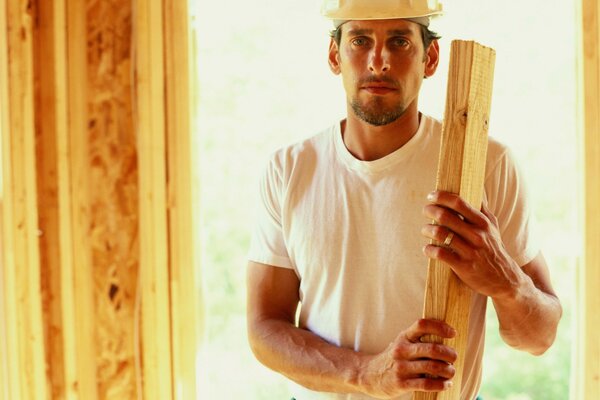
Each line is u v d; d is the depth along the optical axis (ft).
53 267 7.91
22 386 7.88
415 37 4.20
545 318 4.11
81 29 7.64
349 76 4.27
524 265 4.52
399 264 4.42
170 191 7.75
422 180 4.45
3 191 7.70
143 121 7.66
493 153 4.42
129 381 7.98
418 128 4.57
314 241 4.64
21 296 7.80
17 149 7.68
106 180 7.81
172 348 7.88
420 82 4.35
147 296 7.84
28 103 7.66
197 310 7.99
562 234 12.01
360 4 4.16
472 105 3.19
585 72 7.18
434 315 3.36
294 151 4.90
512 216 4.48
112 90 7.72
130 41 7.66
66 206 7.81
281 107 11.44
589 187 7.24
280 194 4.88
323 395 4.77
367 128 4.51
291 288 5.02
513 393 12.36
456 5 9.48
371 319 4.49
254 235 5.14
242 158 11.82
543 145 11.34
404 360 3.45
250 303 5.05
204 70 11.60
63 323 7.89
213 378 11.79
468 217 3.27
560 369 12.22
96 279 7.91
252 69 11.50
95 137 7.77
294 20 11.12
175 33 7.60
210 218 12.02
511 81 10.82
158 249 7.78
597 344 7.32
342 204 4.59
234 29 11.48
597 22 7.13
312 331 4.76
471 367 4.40
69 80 7.72
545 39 10.52
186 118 7.68
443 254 3.28
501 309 3.87
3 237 7.73
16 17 7.57
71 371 7.94
